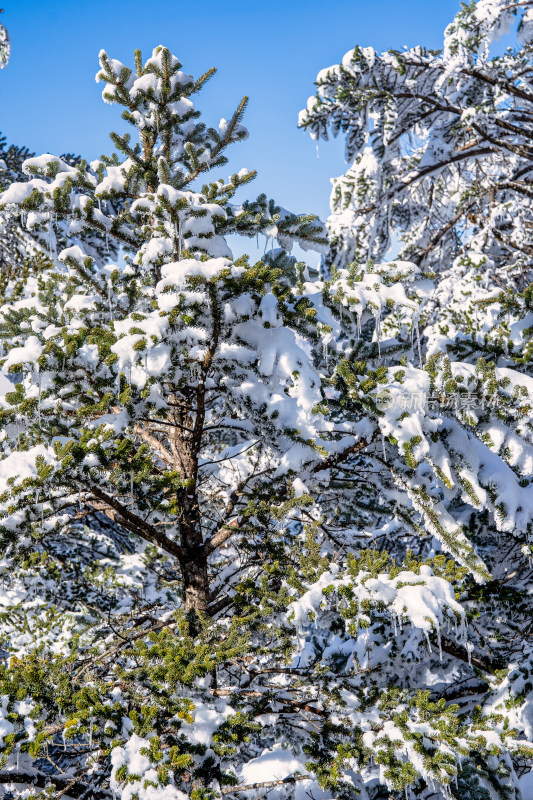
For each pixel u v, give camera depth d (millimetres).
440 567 4422
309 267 6129
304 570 4461
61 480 3898
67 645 5676
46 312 5082
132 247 5773
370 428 4703
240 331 4410
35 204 5043
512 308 5422
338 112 12242
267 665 5105
